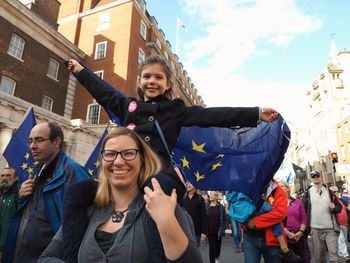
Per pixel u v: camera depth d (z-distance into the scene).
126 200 1.89
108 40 26.59
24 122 4.30
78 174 2.92
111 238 1.71
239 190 3.33
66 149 17.58
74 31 28.11
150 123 2.37
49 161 3.10
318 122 55.88
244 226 4.18
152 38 30.72
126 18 26.77
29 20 20.88
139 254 1.62
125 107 2.67
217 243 8.61
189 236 1.66
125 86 24.64
